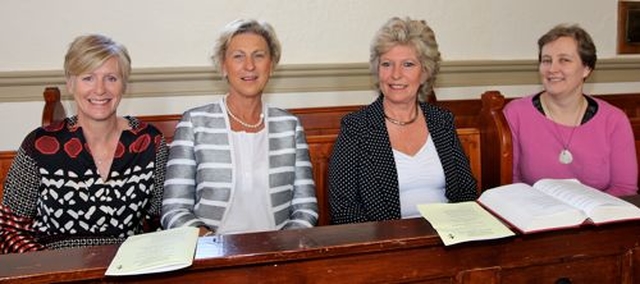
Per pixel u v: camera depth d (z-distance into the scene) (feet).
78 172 5.65
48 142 5.64
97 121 5.65
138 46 9.59
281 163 6.14
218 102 6.17
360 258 3.66
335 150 6.36
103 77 5.63
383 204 6.14
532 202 4.15
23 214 5.66
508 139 6.46
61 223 5.67
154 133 6.04
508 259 3.95
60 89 9.31
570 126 7.07
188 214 5.63
